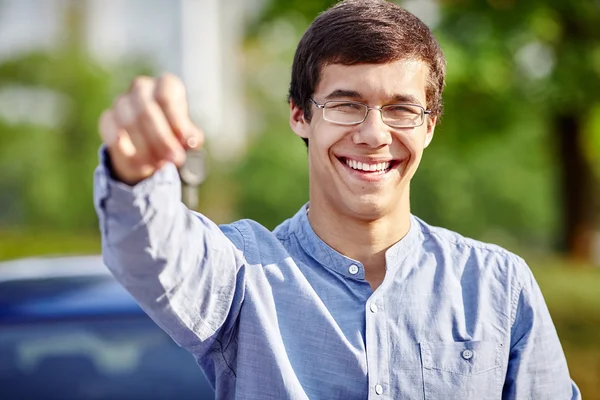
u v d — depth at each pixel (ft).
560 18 32.42
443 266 8.25
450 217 54.49
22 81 61.82
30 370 12.33
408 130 7.83
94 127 61.41
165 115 5.75
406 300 8.02
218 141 60.90
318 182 8.14
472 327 8.05
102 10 72.43
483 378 7.95
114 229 6.37
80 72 62.54
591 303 31.19
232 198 55.57
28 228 59.21
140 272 6.61
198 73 75.51
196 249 7.06
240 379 7.61
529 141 52.21
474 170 55.21
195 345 7.44
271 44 40.57
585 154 42.34
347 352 7.70
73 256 15.97
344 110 7.82
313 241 8.19
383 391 7.70
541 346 8.30
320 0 34.04
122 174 6.16
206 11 76.18
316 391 7.65
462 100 33.68
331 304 7.95
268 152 54.60
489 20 31.73
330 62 7.80
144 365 12.47
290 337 7.77
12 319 12.79
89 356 12.52
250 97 66.28
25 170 60.23
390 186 7.89
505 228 58.34
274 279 7.91
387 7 7.97
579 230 42.78
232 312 7.63
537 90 33.06
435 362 7.87
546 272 37.96
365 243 8.14
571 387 8.68
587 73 32.32
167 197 6.44
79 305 13.03
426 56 7.95
